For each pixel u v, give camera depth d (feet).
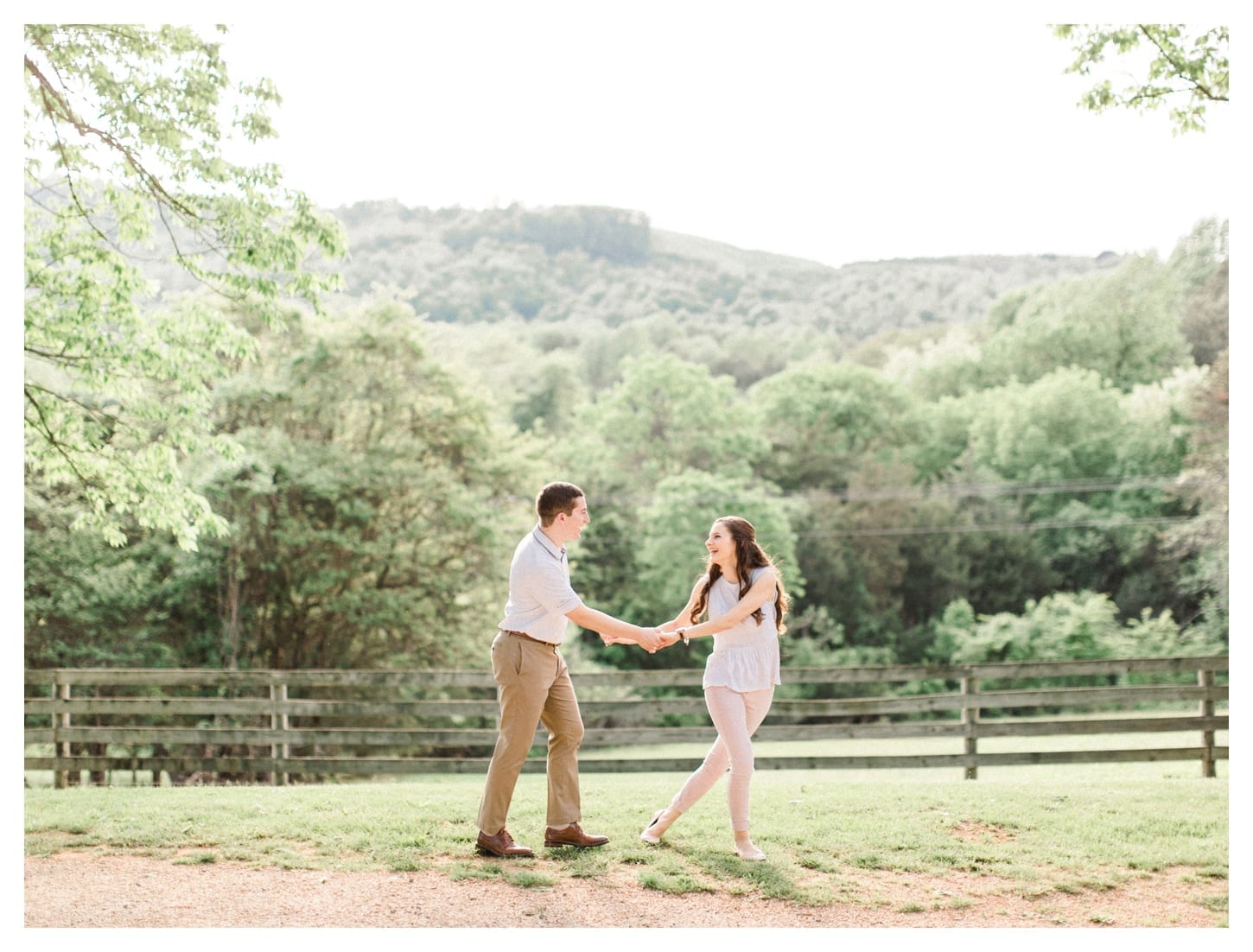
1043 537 117.08
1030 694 27.02
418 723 67.41
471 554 72.64
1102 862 17.17
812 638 111.96
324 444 70.54
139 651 63.31
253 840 18.04
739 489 104.32
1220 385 105.29
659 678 27.25
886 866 16.76
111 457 32.24
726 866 16.38
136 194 31.53
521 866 16.39
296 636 69.87
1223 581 100.58
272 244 32.45
